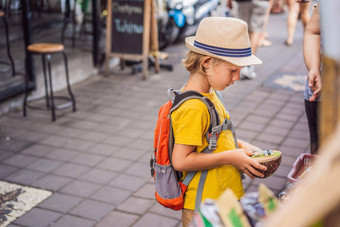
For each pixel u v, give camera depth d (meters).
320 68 2.56
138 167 4.12
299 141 4.63
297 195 0.69
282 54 8.11
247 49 1.82
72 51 7.03
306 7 5.61
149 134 4.86
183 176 2.03
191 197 1.99
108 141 4.67
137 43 6.72
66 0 7.24
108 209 3.45
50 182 3.85
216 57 1.80
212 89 2.05
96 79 6.80
